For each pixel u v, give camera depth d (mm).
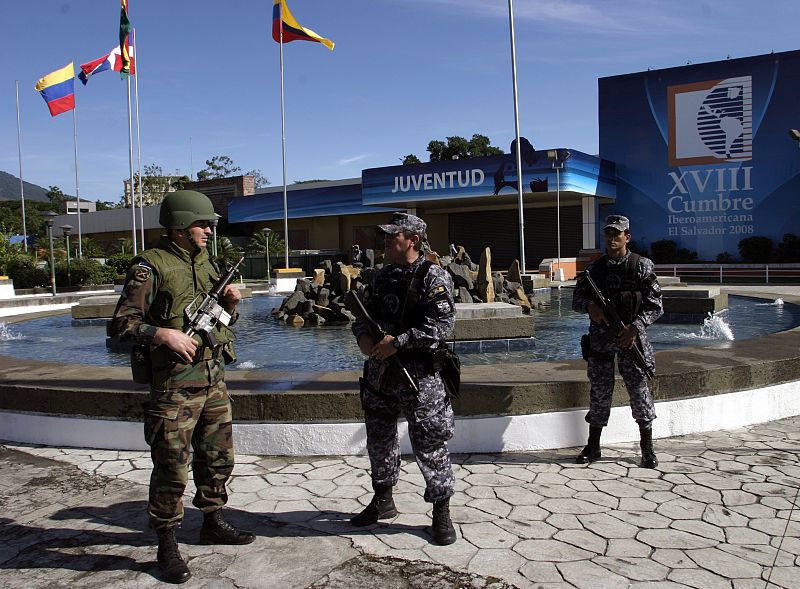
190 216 2975
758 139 26328
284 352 7742
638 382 3973
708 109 27109
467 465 4066
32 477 3943
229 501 3525
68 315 13078
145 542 3064
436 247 35031
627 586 2586
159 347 2828
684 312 10297
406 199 29344
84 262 24984
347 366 6785
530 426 4363
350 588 2604
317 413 4273
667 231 28359
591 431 4105
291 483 3791
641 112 28453
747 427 4859
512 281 13906
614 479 3777
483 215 33781
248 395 4297
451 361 3168
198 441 3020
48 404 4578
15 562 2877
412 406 3045
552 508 3367
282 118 26203
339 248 38625
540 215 32219
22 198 40281
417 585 2619
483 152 49969
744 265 25828
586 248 28781
